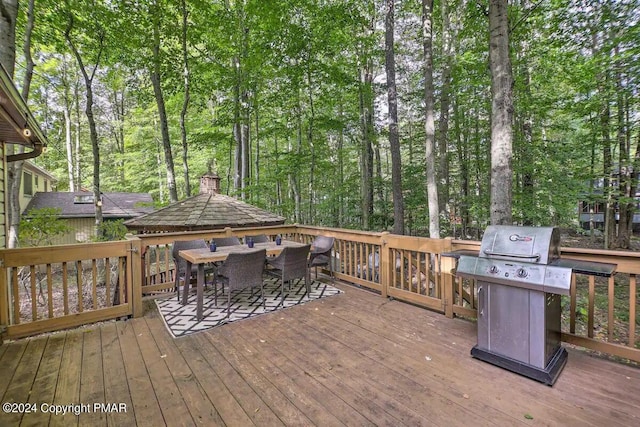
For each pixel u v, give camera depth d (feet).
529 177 25.95
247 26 29.81
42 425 5.93
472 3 19.86
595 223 45.93
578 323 17.02
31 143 13.25
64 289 10.36
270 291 14.82
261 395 6.81
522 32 21.16
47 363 8.27
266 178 35.24
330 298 13.65
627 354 7.57
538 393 6.73
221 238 15.49
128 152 57.88
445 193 29.73
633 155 28.04
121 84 47.42
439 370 7.72
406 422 5.90
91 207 40.83
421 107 35.47
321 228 17.43
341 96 37.60
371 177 38.65
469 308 10.70
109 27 23.86
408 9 31.19
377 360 8.26
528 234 7.63
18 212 17.93
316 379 7.41
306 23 28.14
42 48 31.60
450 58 27.25
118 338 9.83
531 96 26.32
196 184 53.88
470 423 5.83
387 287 13.53
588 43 23.24
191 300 13.73
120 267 11.59
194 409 6.37
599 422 5.78
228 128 37.47
